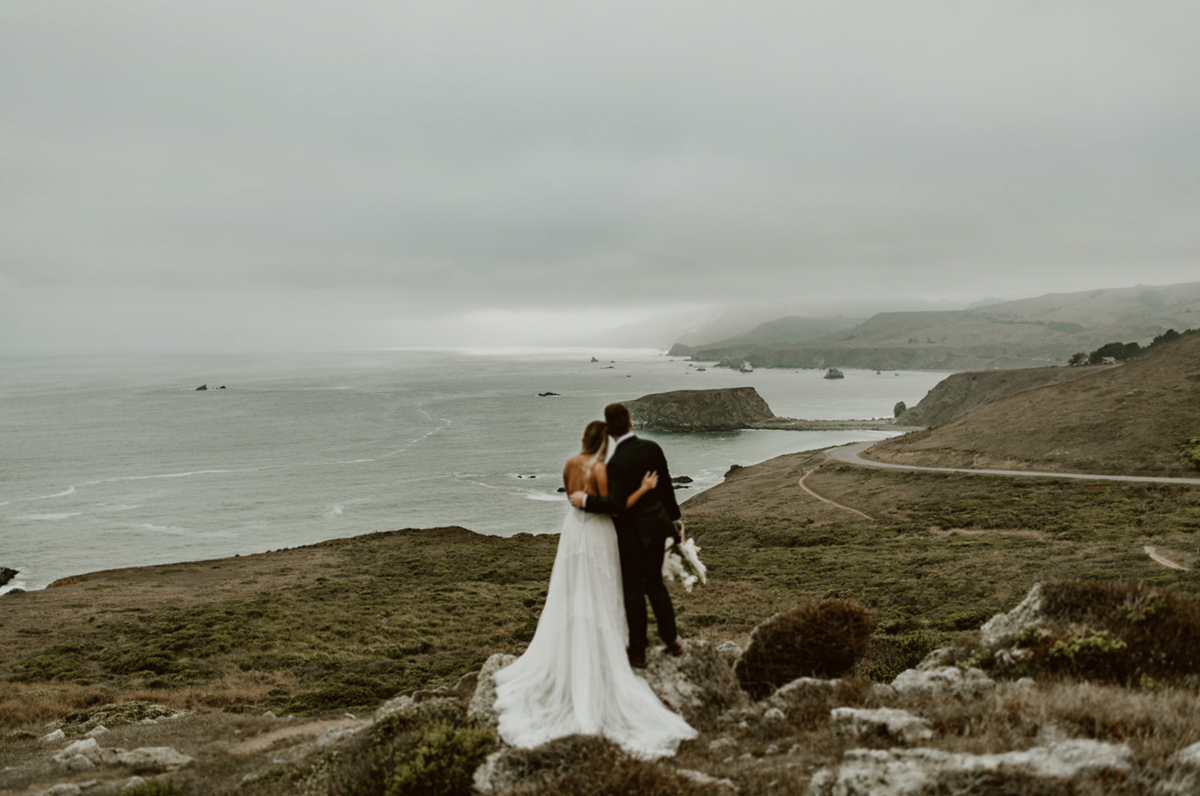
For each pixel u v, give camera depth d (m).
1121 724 5.41
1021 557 42.84
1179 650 7.60
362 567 57.94
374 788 7.03
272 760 12.01
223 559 64.62
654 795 5.16
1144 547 40.62
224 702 25.94
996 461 88.38
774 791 5.31
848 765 4.91
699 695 7.54
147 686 28.91
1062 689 6.45
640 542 6.75
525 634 35.81
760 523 74.50
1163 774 4.22
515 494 112.69
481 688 7.43
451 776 6.05
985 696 6.94
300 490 115.75
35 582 72.44
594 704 6.31
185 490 116.00
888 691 7.88
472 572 53.72
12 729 22.08
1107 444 82.94
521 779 5.88
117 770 13.34
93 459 144.62
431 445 161.62
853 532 63.88
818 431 193.62
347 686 26.73
